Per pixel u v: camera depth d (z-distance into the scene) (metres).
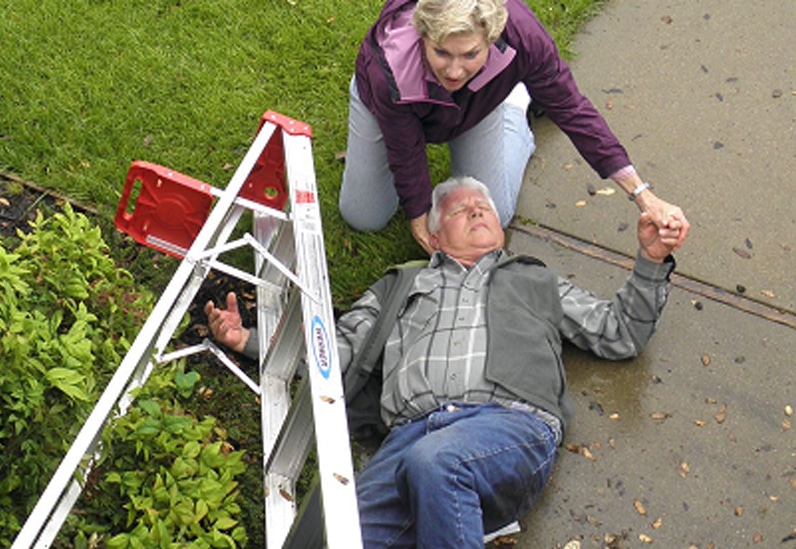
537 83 3.31
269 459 2.84
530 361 3.17
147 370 2.91
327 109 4.27
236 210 3.23
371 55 3.28
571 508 3.21
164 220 3.46
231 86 4.29
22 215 3.76
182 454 2.95
